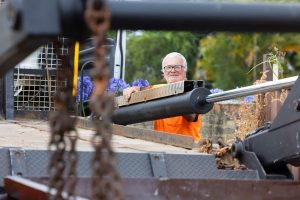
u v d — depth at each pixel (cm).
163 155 415
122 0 253
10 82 646
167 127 712
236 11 255
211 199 370
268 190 376
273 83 484
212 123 877
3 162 389
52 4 229
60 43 277
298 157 426
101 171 221
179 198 367
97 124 223
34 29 226
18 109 680
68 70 275
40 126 576
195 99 557
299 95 420
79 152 396
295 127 425
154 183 366
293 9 257
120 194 220
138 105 626
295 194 379
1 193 381
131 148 456
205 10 254
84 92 707
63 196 264
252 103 693
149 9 252
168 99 585
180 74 777
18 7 229
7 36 239
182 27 256
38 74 683
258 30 259
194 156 420
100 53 217
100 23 216
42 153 395
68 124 244
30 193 329
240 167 467
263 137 452
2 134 508
